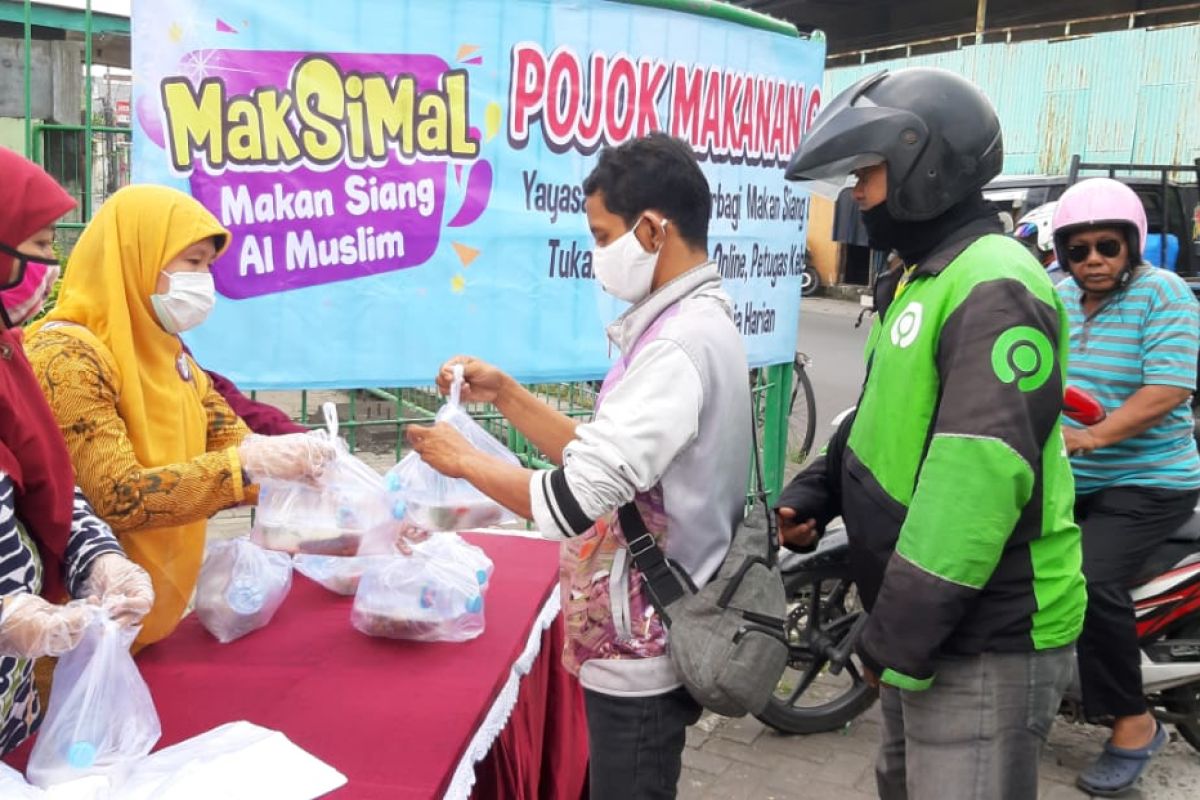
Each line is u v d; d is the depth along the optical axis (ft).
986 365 5.37
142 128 9.83
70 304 6.39
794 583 10.52
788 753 10.83
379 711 5.75
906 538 5.52
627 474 5.42
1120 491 9.86
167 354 6.78
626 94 11.91
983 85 52.60
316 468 6.28
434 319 11.32
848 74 60.08
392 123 10.73
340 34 10.35
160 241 6.39
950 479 5.36
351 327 10.93
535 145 11.46
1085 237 9.68
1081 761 10.77
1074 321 10.33
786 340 14.65
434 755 5.27
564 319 12.04
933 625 5.42
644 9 11.78
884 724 7.06
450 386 7.15
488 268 11.48
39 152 15.39
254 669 6.34
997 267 5.55
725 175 13.01
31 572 5.12
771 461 14.96
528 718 7.45
